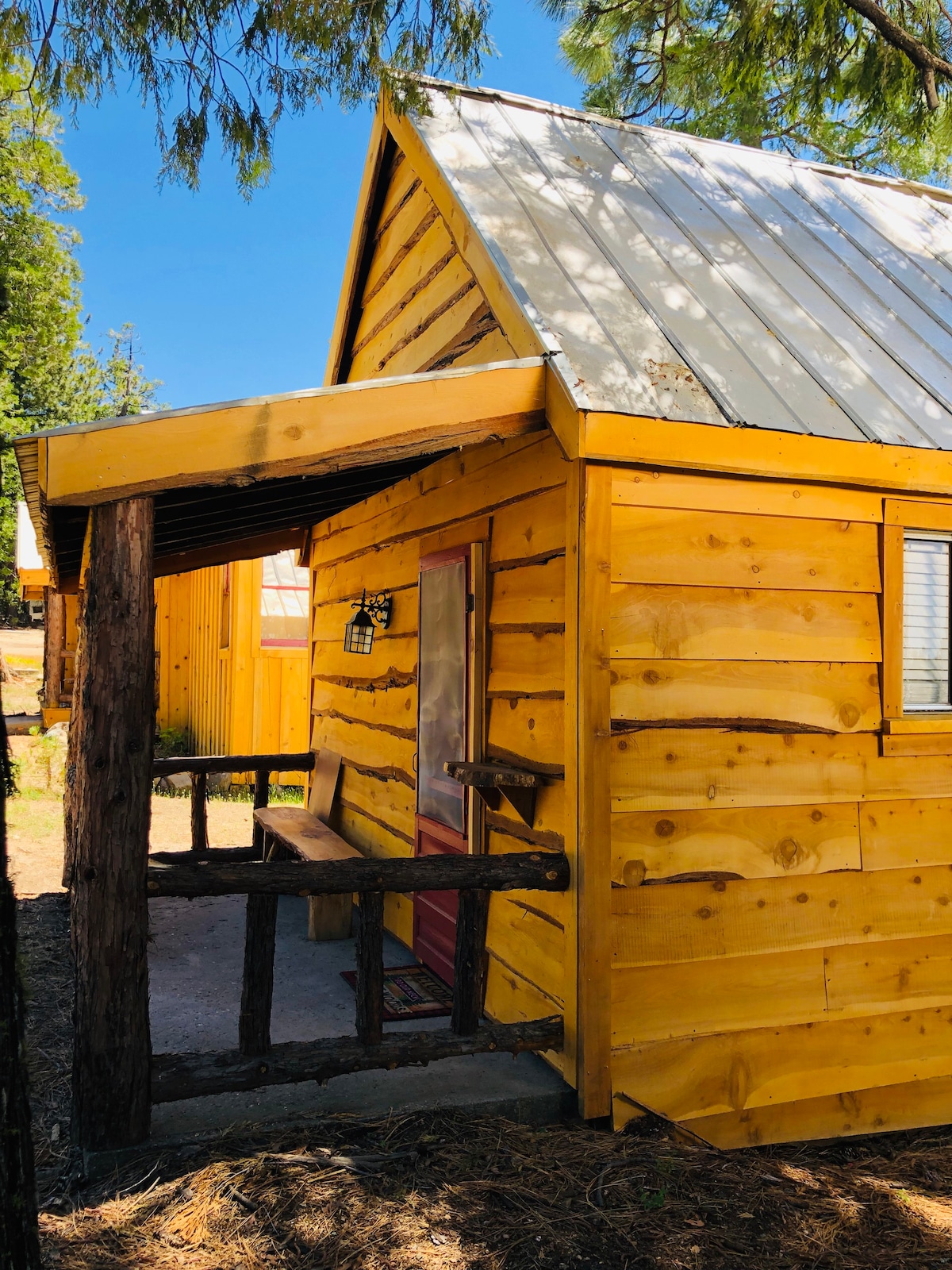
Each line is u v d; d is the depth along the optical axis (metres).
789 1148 4.02
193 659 14.80
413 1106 3.48
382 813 6.25
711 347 4.22
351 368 7.77
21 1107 2.02
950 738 4.34
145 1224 2.81
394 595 6.14
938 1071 4.25
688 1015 3.77
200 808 7.22
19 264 25.25
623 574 3.72
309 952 5.68
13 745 13.40
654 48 8.66
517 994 4.21
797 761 4.02
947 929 4.27
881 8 5.89
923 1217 3.40
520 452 4.28
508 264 4.26
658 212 5.25
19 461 3.10
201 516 5.02
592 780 3.61
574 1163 3.30
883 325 4.93
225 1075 3.24
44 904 6.68
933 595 4.45
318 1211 2.87
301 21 4.28
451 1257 2.72
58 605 14.68
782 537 4.04
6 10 4.22
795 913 3.99
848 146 12.79
